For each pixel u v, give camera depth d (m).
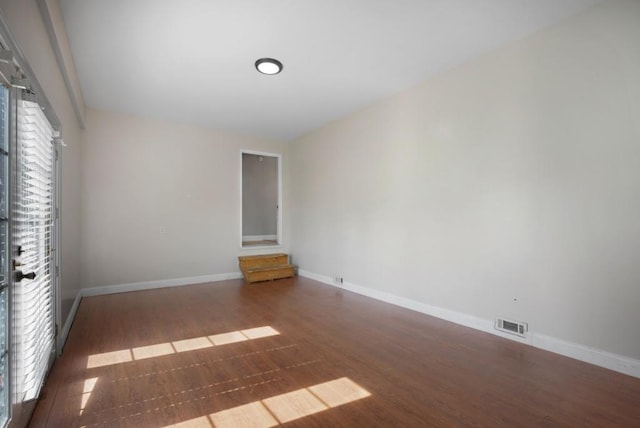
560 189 2.46
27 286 1.57
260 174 8.61
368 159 4.27
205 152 5.15
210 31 2.53
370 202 4.23
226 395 1.94
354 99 4.01
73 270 3.42
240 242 5.49
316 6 2.25
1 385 1.26
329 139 4.99
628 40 2.14
